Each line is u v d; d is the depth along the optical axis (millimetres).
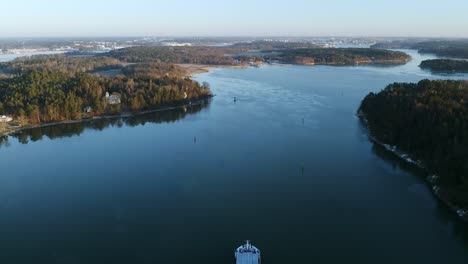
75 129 178750
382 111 160625
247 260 75188
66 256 81500
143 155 139875
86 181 117938
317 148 143875
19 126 179375
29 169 128250
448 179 106188
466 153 106688
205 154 139375
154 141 156500
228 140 154875
